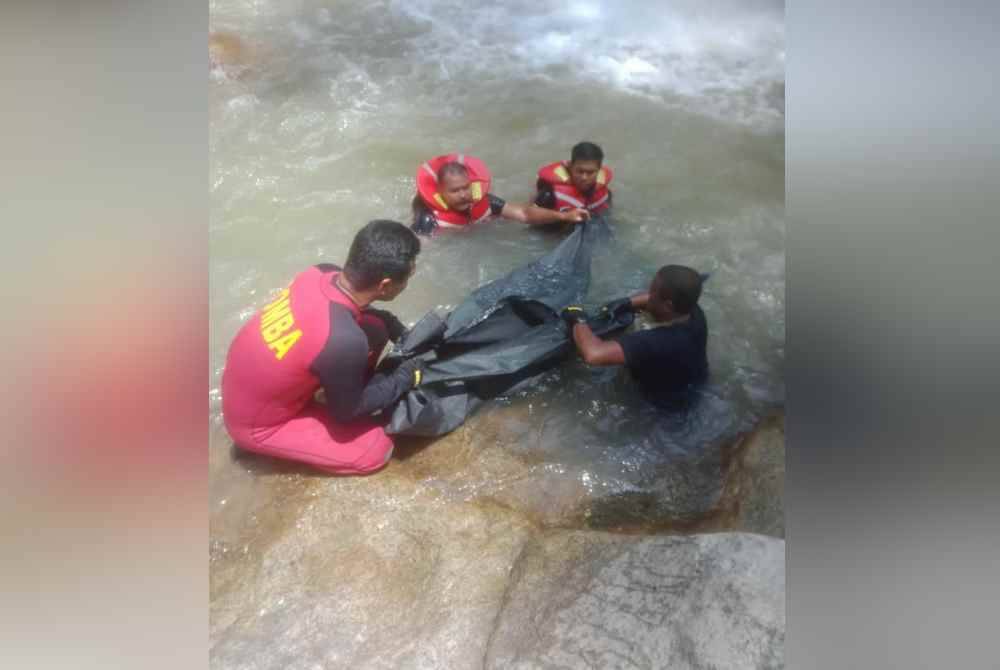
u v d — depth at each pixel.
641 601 2.28
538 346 3.17
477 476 2.88
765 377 3.29
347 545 2.64
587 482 2.88
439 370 3.08
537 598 2.37
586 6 5.89
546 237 3.93
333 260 3.79
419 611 2.41
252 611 2.45
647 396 3.18
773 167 4.49
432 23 5.77
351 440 2.86
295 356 2.66
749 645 2.10
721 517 2.77
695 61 5.45
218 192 4.18
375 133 4.68
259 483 2.86
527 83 5.20
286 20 5.75
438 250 3.81
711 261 3.84
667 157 4.56
